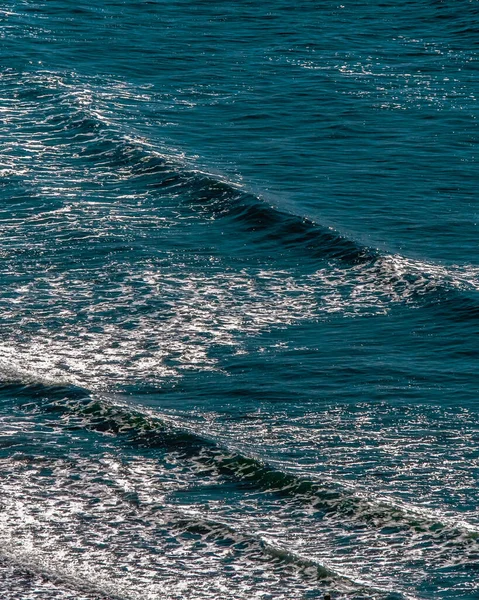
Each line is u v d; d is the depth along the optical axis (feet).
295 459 225.15
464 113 458.91
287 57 533.14
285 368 263.70
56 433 233.35
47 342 275.39
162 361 268.00
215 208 360.89
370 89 487.61
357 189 378.32
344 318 291.58
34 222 345.31
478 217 356.59
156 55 530.27
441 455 226.58
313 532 201.87
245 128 438.40
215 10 609.01
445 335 280.31
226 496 212.64
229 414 242.99
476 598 183.42
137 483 216.54
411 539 199.00
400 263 319.06
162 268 319.27
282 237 340.80
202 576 190.29
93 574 190.80
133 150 401.08
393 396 249.55
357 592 185.57
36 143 411.34
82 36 555.28
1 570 190.80
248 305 298.97
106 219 349.61
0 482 215.51
